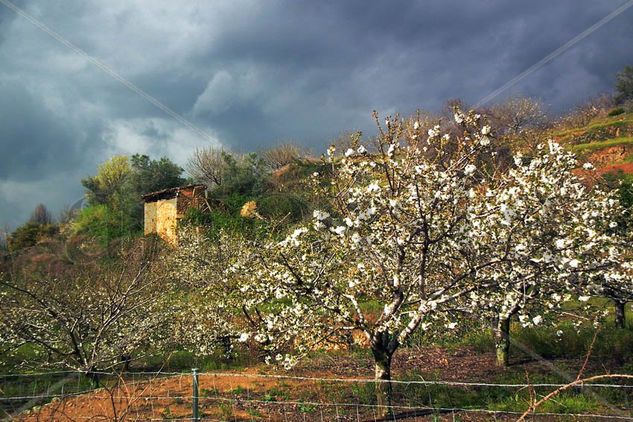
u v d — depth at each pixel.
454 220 8.31
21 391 11.08
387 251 8.92
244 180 38.53
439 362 13.05
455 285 9.51
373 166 8.26
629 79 54.41
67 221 34.50
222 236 18.56
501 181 9.23
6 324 11.56
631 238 11.50
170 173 43.84
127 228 36.84
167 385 11.27
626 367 11.12
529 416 8.34
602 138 44.16
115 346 12.15
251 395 10.23
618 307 14.46
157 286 14.23
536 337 13.62
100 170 43.00
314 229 8.75
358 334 13.73
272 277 8.75
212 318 14.27
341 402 9.62
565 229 9.00
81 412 8.92
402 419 8.50
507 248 8.14
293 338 9.91
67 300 12.03
